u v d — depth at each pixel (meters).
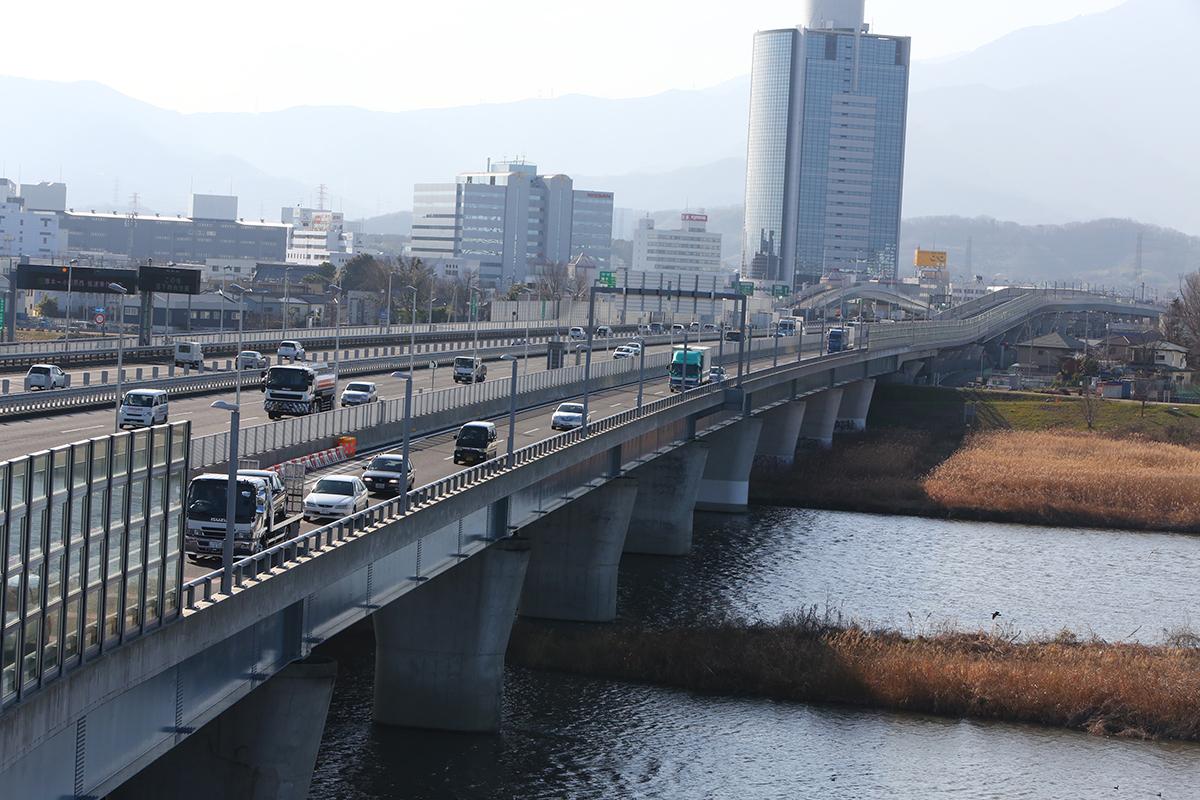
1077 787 86.00
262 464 101.44
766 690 101.81
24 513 41.91
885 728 95.38
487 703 91.44
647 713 96.12
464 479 86.12
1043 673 101.81
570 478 111.75
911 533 173.38
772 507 190.25
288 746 63.59
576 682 102.81
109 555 47.19
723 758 88.25
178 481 52.28
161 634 49.75
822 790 83.88
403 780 81.56
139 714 49.59
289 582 59.34
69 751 45.16
